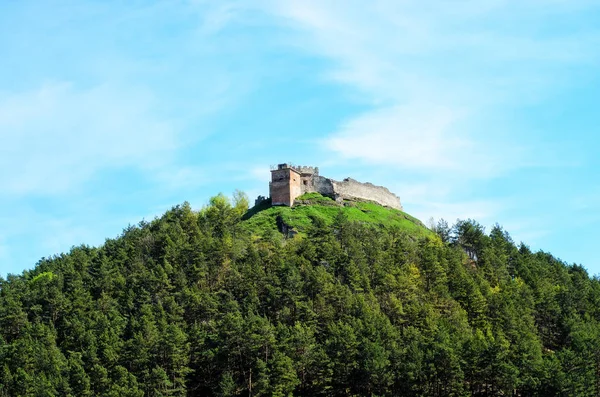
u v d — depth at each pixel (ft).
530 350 495.82
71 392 440.45
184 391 460.96
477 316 552.41
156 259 613.11
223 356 473.26
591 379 468.34
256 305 524.11
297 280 537.65
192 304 525.75
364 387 469.16
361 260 588.09
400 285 556.51
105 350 464.65
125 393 432.66
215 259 591.78
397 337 493.36
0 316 530.27
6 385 449.06
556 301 605.73
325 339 498.69
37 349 476.13
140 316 511.81
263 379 444.14
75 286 566.77
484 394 490.90
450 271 605.73
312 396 469.98
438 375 463.83
